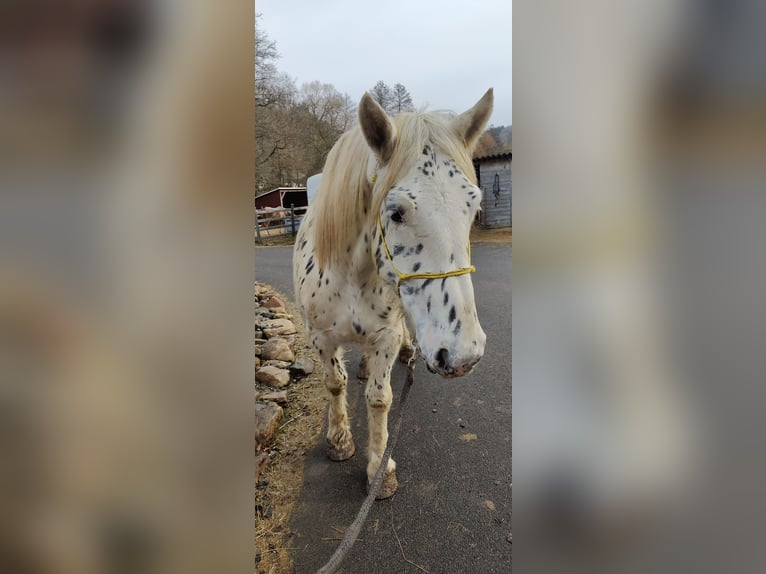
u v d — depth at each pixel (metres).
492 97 1.30
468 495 1.68
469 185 1.20
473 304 1.15
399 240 1.20
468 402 2.41
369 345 1.67
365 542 1.47
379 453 1.73
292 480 1.79
